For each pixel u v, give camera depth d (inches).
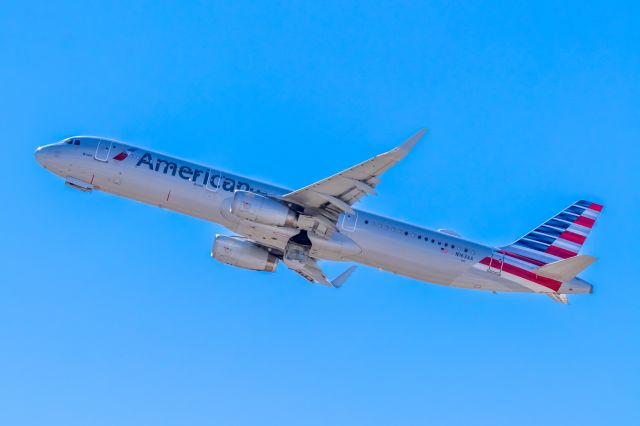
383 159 2787.9
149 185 3161.9
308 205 3105.3
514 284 3334.2
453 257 3272.6
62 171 3179.1
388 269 3270.2
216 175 3181.6
